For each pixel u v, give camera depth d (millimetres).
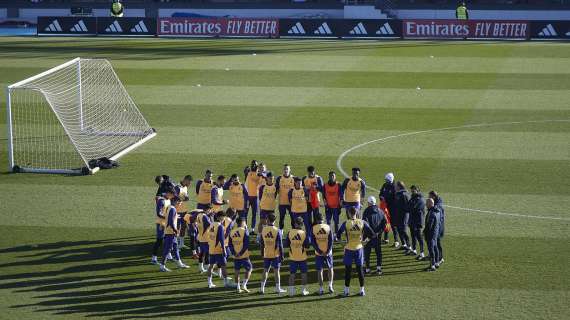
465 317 16391
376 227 18797
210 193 21656
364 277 18766
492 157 27828
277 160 27609
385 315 16547
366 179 25578
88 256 19984
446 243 20672
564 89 37469
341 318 16406
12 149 27906
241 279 18734
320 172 26328
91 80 39625
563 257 19609
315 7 63844
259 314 16656
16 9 65125
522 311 16656
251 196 22391
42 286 18141
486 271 18859
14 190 25125
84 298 17500
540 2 64125
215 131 31281
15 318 16453
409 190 24562
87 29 54438
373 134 30734
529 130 31125
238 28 53219
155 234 21469
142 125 32156
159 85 38719
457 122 32344
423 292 17750
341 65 42781
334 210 21594
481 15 62000
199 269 19328
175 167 27047
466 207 23203
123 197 24328
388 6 61812
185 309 16922
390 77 40031
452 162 27328
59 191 24969
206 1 66188
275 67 42375
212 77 40312
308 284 18438
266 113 33812
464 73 40781
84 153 28844
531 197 23969
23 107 34906
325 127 31719
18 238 21125
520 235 21094
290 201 21297
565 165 26922
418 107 34625
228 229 18844
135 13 65188
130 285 18266
